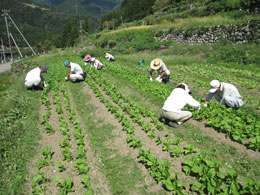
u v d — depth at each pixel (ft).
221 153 14.97
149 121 21.07
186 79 38.22
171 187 11.76
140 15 236.84
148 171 14.34
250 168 13.25
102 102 27.89
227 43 62.08
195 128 18.56
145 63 59.98
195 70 46.65
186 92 18.29
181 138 17.29
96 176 14.76
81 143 18.42
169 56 62.23
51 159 17.01
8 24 157.28
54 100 28.96
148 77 38.24
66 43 285.43
